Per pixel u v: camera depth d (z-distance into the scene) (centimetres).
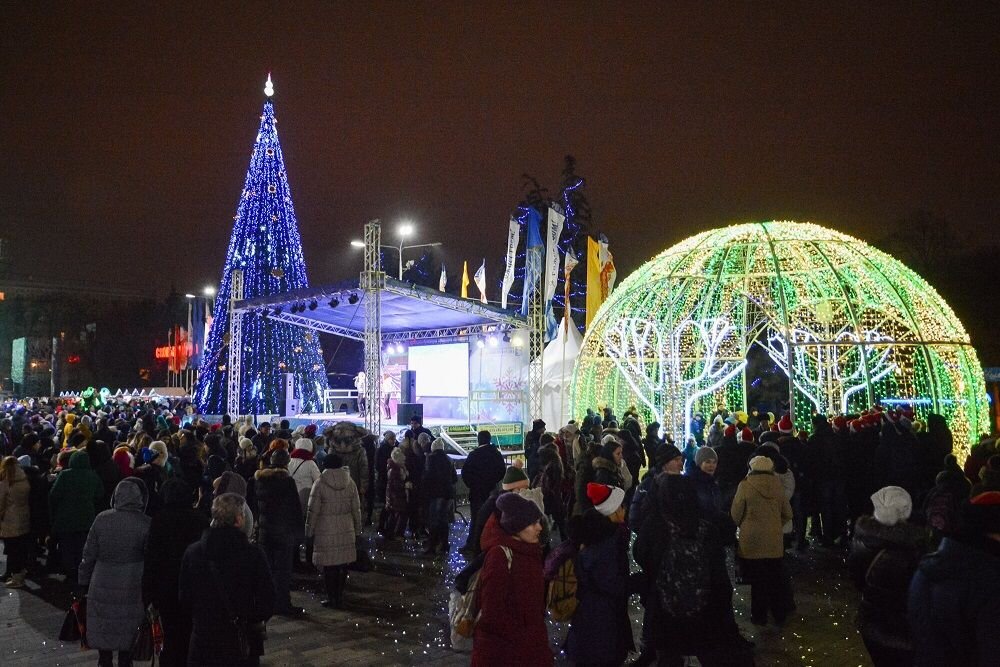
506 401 2211
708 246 1736
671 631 480
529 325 2058
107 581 570
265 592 483
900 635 428
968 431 1639
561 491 1056
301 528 837
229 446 1340
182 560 491
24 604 898
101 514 587
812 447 1151
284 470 842
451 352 2525
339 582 858
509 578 403
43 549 1210
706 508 730
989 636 319
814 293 2030
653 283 1770
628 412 1542
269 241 2875
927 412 1866
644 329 1794
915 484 1063
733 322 1991
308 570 1052
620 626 475
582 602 475
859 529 461
